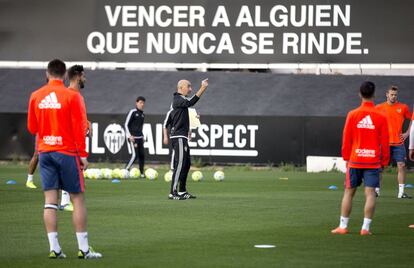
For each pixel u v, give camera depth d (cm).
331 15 11212
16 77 11375
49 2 11700
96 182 8069
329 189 7431
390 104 6694
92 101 11000
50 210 3409
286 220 4900
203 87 6041
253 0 11356
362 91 4134
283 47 11300
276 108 10669
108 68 11612
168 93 11012
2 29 11756
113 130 10694
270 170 10394
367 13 11181
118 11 11606
